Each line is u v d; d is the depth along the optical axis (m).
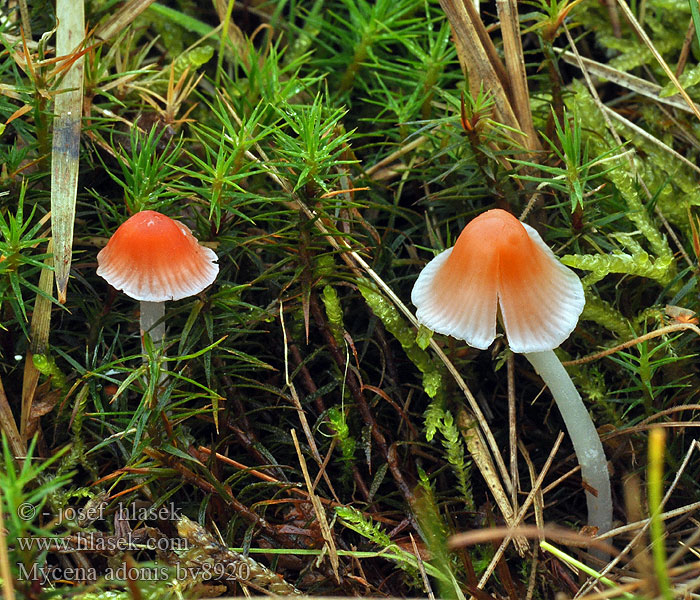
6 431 0.22
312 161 0.22
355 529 0.22
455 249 0.21
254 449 0.22
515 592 0.21
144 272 0.21
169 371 0.22
